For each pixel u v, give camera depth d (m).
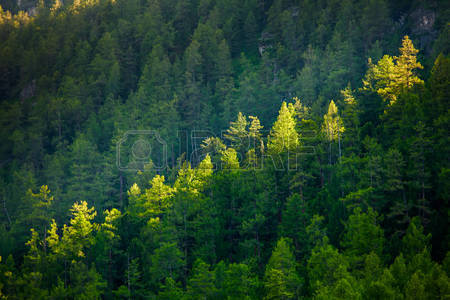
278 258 43.56
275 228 60.47
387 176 50.47
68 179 88.06
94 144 101.44
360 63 99.44
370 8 106.69
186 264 56.88
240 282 43.97
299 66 114.69
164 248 52.66
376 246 43.72
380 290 33.16
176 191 64.19
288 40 121.38
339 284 34.22
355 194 49.62
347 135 63.81
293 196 54.78
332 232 51.91
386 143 60.28
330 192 57.69
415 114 56.56
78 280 51.84
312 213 57.00
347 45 96.88
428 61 82.81
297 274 45.34
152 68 117.25
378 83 71.12
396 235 46.00
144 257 56.69
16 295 52.50
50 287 54.78
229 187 63.09
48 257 58.22
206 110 102.25
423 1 102.75
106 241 58.03
